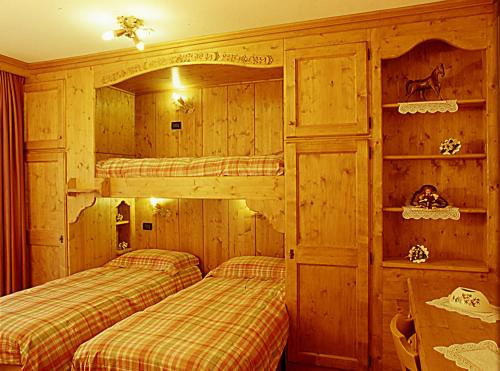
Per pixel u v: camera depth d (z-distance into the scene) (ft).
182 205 13.69
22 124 12.38
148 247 14.21
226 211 13.11
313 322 9.41
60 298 9.41
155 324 7.75
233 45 10.07
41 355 7.40
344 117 9.15
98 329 8.70
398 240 9.71
